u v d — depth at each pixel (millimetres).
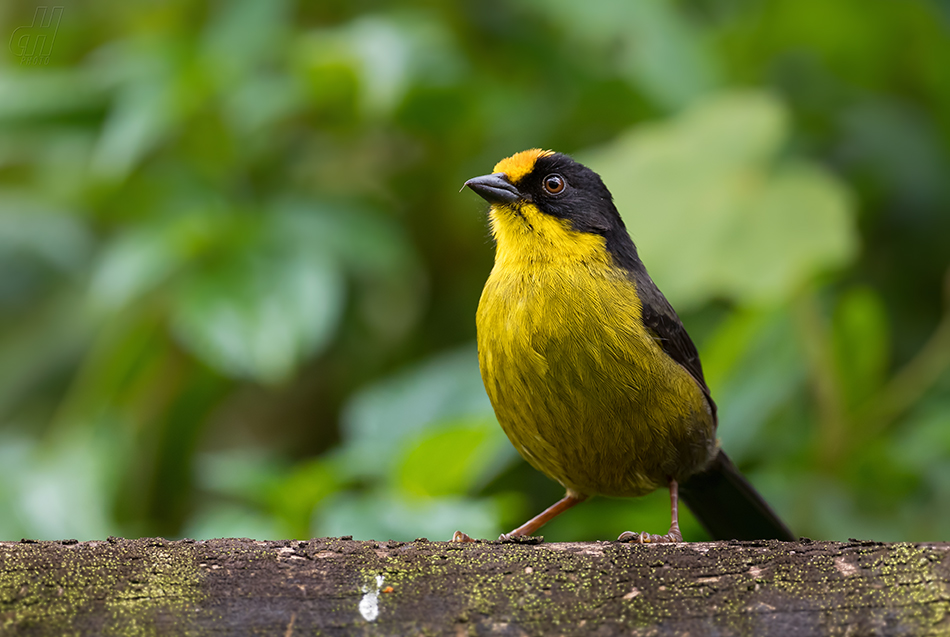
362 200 11602
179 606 5754
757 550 5918
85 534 9773
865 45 12766
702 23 13234
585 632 5699
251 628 5715
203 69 10836
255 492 9195
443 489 9070
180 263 10586
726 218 10398
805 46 13062
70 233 11844
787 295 10258
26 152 12281
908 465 10164
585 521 10922
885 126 12328
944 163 12125
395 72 10539
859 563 5781
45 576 5777
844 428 10398
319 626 5730
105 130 11312
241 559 5914
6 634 5621
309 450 12609
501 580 5852
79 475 10258
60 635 5645
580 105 12148
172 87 10805
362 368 12125
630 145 11164
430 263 12188
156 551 5922
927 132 12352
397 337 12109
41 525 9672
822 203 10320
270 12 11172
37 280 11648
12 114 11242
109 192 11797
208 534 9039
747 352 10617
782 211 10305
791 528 10250
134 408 11289
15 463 10305
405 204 12117
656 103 11797
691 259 10312
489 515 8812
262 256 10555
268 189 11594
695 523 11641
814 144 12453
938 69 12422
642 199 10781
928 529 9984
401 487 9016
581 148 12367
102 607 5727
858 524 10047
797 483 10398
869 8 12336
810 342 10414
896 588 5656
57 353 11531
